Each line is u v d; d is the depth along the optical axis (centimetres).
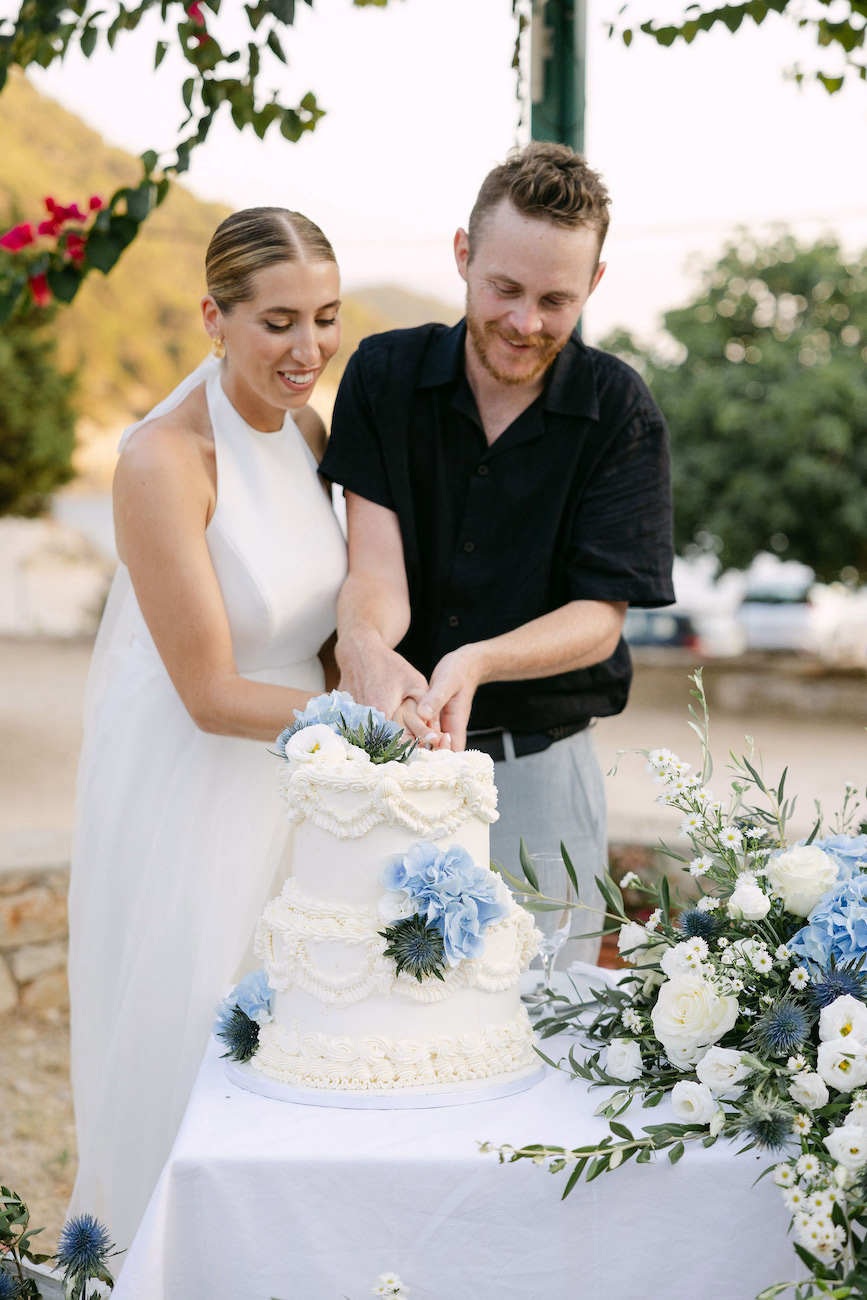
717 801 176
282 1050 160
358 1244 138
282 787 166
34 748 1187
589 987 185
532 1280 139
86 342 2175
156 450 219
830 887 159
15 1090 407
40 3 262
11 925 476
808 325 1398
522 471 243
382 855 156
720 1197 139
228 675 216
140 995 220
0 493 1105
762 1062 147
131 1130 219
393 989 154
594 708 252
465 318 240
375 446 247
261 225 216
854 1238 133
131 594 244
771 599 1850
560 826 248
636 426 245
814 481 1344
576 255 214
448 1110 150
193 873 222
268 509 233
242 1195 136
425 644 252
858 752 1239
